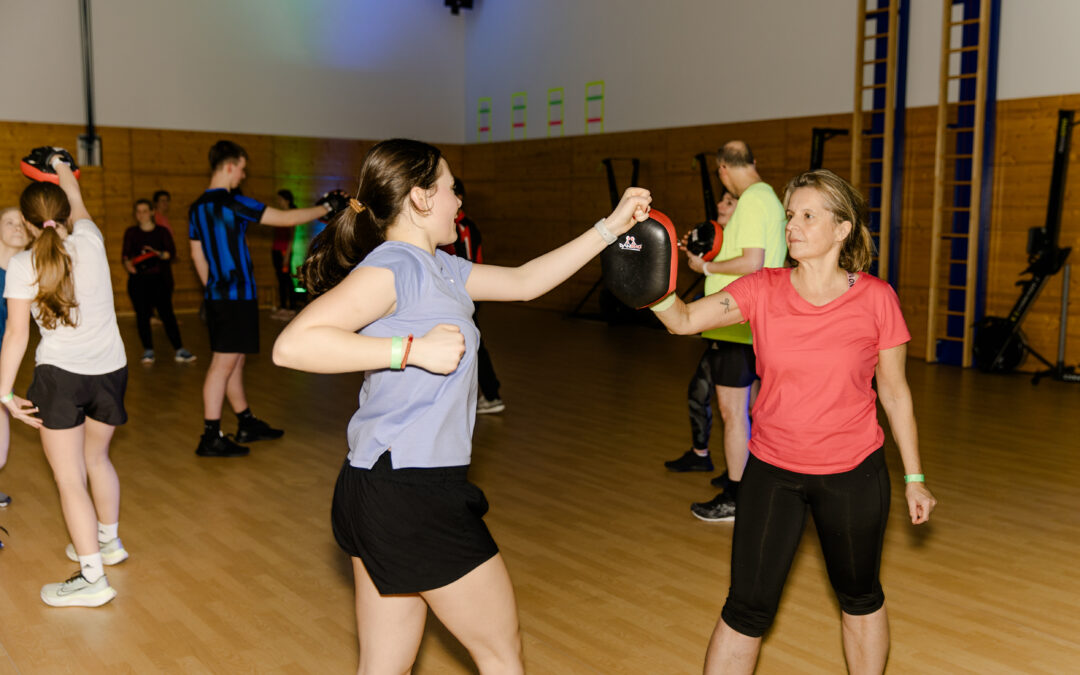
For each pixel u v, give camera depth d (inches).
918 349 317.4
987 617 114.4
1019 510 155.3
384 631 69.1
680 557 135.1
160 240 305.1
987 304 302.5
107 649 105.3
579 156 438.3
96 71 399.9
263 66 442.3
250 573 128.0
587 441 202.7
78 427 116.3
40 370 113.7
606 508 157.3
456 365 60.6
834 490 78.1
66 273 110.4
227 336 183.3
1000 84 291.9
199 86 426.0
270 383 263.9
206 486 167.9
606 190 426.3
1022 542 140.7
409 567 65.4
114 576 126.8
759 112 358.3
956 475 175.0
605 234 76.6
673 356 318.0
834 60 330.6
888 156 310.2
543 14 450.0
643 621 113.4
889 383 82.7
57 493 163.0
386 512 64.9
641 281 77.2
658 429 213.8
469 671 100.5
